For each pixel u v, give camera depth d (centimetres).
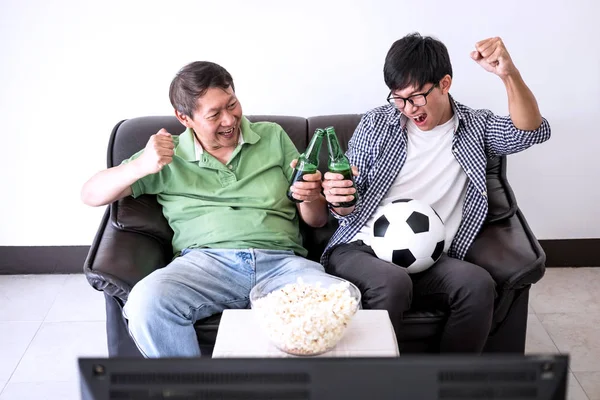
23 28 271
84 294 291
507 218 224
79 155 290
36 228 300
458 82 280
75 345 255
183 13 271
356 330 165
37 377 237
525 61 278
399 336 205
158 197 230
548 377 77
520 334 214
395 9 271
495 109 283
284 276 175
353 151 227
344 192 199
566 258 307
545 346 252
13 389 230
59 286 297
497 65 204
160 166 206
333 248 228
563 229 304
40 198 296
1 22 270
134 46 275
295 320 148
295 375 79
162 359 79
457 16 271
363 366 79
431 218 206
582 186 296
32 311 278
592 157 292
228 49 276
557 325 265
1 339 259
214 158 225
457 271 202
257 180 228
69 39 273
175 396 79
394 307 198
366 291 201
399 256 206
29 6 268
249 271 214
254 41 275
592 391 226
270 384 79
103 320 272
